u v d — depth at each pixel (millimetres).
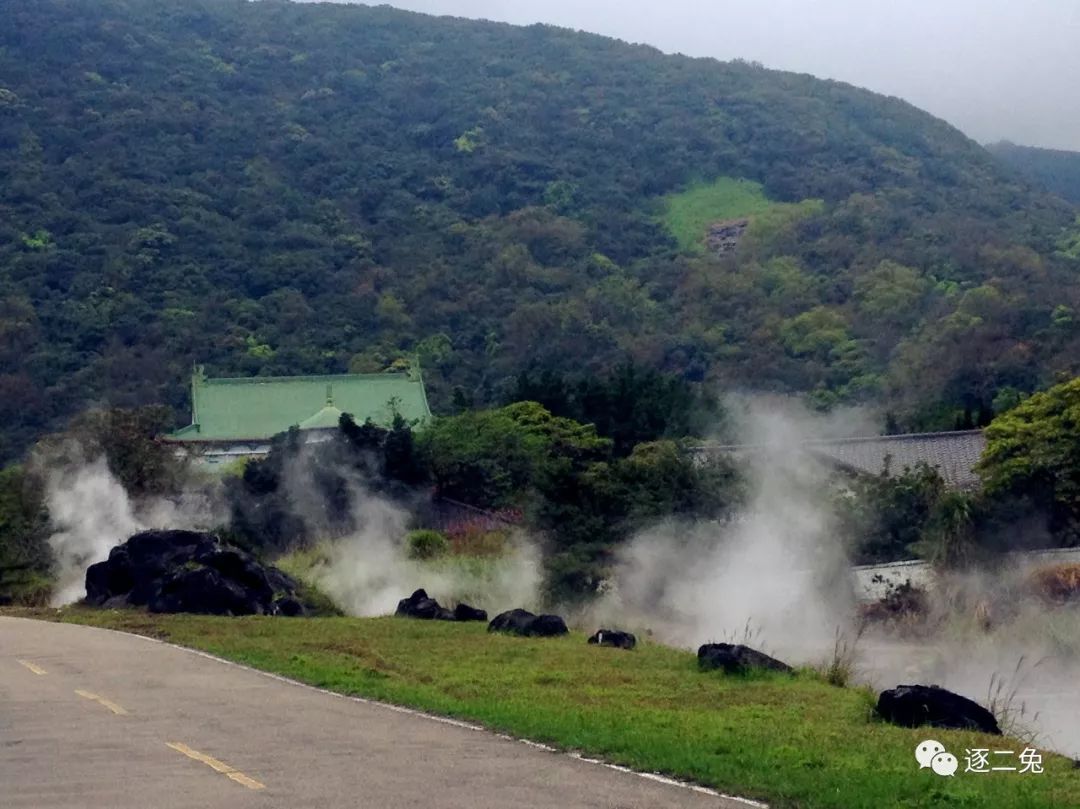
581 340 84438
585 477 30750
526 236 106250
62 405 74562
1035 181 139875
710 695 15188
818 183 120500
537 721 12516
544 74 148125
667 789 9664
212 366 82062
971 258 88938
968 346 65562
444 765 10484
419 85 144125
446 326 90938
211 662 17516
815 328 80125
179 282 93688
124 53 136750
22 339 81375
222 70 140000
